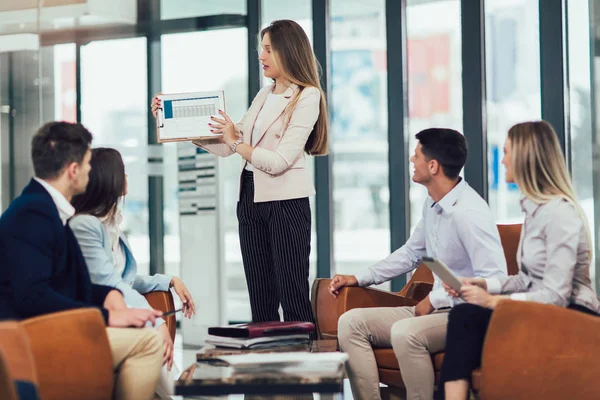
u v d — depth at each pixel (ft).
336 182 19.75
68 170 9.33
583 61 16.65
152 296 11.99
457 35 18.24
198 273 21.03
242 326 9.61
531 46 17.39
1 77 20.80
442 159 10.96
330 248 19.58
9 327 7.34
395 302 12.14
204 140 13.01
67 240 9.41
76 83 21.24
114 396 9.17
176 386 7.66
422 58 18.60
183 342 21.20
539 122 9.98
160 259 21.29
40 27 20.95
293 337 9.77
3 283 8.82
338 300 12.01
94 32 21.29
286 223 12.26
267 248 12.67
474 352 9.23
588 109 16.65
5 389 6.30
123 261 11.40
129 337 9.13
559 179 9.75
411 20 18.72
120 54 21.33
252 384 7.61
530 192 9.78
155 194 21.26
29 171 20.65
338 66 19.60
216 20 20.89
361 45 19.31
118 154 10.80
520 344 8.79
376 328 10.94
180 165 21.11
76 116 21.26
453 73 18.29
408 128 18.76
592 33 16.55
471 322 9.30
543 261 9.66
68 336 8.37
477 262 10.61
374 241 19.47
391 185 18.67
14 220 8.85
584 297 9.62
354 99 19.45
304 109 12.20
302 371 7.95
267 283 12.73
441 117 18.42
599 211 16.57
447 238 11.02
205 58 21.03
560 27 16.53
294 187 12.27
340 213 19.74
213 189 20.76
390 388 11.62
